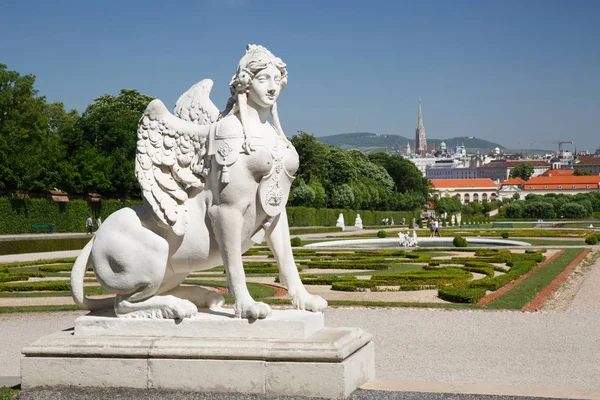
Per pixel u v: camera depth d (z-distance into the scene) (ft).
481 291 47.16
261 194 20.21
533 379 24.71
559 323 37.11
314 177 242.37
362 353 20.29
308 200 223.10
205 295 22.03
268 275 64.80
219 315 20.44
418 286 52.75
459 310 41.93
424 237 143.02
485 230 182.80
